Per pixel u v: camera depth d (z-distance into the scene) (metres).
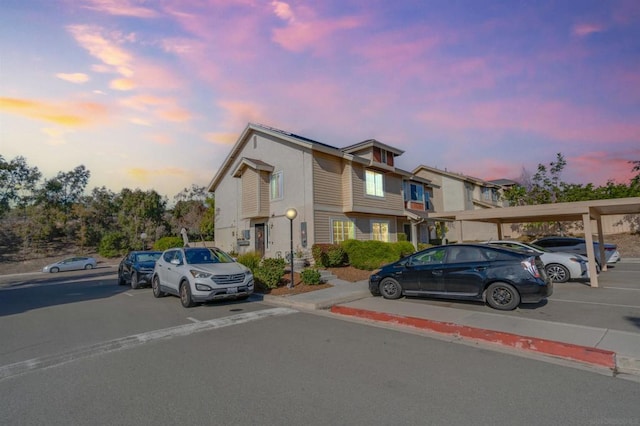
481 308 8.53
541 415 3.60
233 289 9.70
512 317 7.52
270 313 8.73
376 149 20.67
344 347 5.93
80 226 42.06
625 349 5.29
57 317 8.97
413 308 8.67
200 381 4.58
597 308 8.18
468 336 6.46
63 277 24.50
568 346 5.41
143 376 4.79
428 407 3.79
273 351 5.75
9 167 31.05
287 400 4.00
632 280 12.04
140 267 14.41
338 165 18.70
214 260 10.73
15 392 4.37
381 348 5.87
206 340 6.45
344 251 15.92
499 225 17.50
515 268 8.16
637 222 23.42
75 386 4.51
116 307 10.12
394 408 3.78
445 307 8.74
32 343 6.59
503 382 4.44
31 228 38.50
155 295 11.78
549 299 9.37
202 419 3.61
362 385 4.38
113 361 5.44
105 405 3.96
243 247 21.33
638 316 7.38
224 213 24.44
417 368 4.94
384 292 10.13
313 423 3.50
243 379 4.62
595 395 4.05
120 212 42.47
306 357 5.44
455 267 8.88
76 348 6.18
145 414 3.73
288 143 18.25
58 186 41.31
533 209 12.44
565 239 14.95
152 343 6.35
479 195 36.84
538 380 4.50
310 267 15.23
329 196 17.88
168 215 44.50
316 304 9.33
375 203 20.39
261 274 11.83
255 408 3.83
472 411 3.69
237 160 22.14
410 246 18.53
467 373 4.74
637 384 4.36
